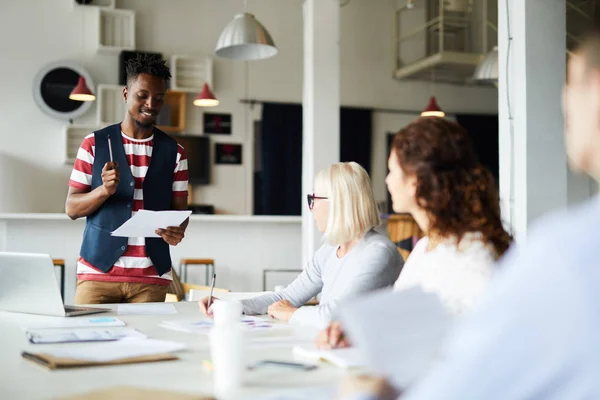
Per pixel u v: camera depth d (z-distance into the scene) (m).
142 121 3.01
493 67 7.17
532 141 3.87
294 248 7.02
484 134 10.10
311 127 5.99
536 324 0.64
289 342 1.77
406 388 0.97
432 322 1.01
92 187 2.99
